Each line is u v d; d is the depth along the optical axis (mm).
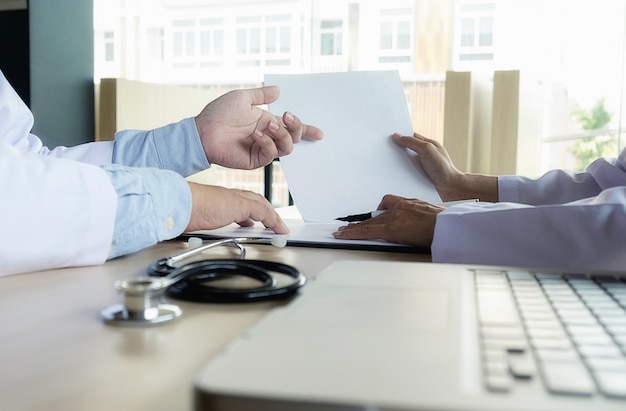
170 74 3629
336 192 969
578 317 311
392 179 990
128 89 1914
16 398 264
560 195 1032
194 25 3533
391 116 1016
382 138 1012
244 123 947
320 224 935
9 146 561
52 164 564
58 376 290
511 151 1793
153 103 2037
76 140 2238
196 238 714
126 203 612
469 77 1744
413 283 398
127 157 921
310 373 220
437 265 470
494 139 1810
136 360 313
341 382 210
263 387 204
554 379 213
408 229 709
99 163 912
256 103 974
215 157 947
